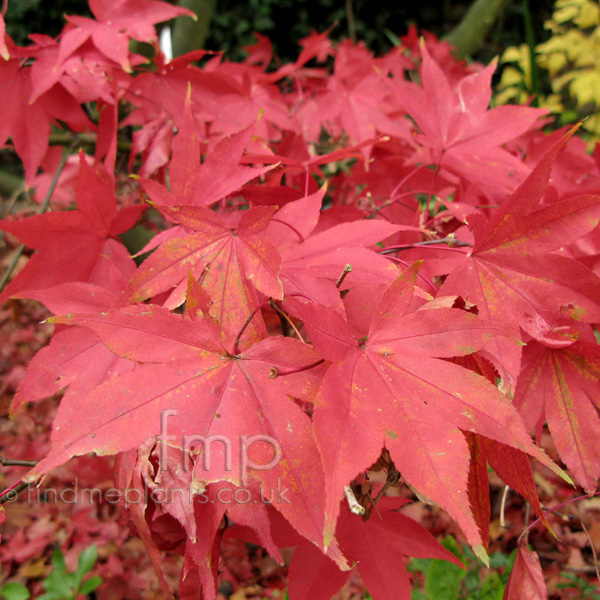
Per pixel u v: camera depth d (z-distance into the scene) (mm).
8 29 2709
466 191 471
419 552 364
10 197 788
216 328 281
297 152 536
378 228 322
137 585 1003
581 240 410
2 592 689
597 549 937
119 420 265
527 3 718
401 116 641
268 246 291
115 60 440
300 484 259
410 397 269
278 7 2801
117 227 404
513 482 309
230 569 988
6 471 1160
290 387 274
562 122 1635
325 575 349
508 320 322
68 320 274
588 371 334
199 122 504
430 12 2900
